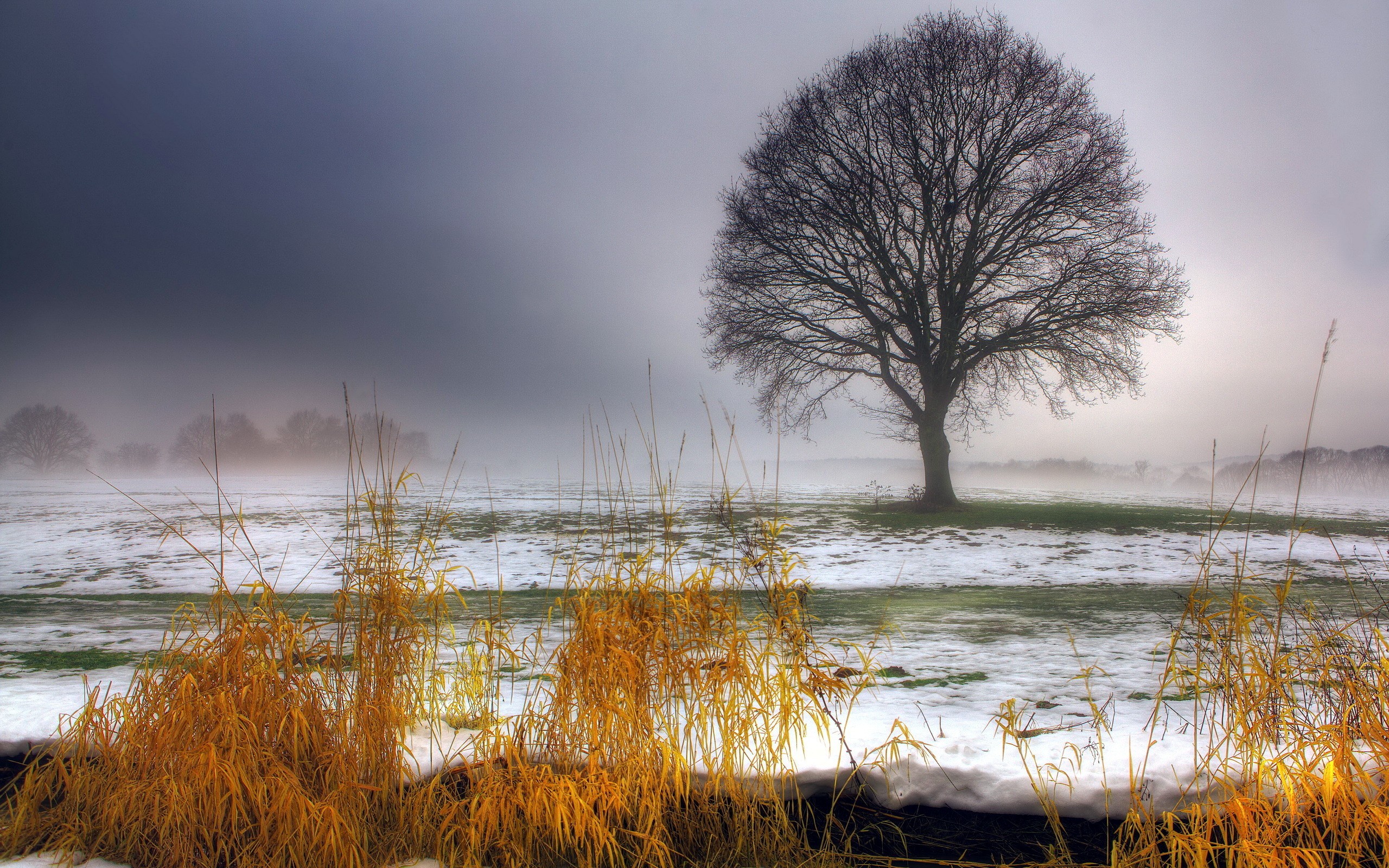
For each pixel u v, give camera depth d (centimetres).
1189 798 306
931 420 2480
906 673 512
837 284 2531
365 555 360
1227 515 347
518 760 315
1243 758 312
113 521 1864
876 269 2517
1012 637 668
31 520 1883
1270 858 271
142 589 1054
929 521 1988
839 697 366
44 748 333
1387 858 275
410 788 326
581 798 297
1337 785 285
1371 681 331
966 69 2331
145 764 307
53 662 528
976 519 2039
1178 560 1355
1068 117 2292
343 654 355
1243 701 319
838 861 303
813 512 2248
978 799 315
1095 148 2247
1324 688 331
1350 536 1680
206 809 289
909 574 1226
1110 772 317
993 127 2380
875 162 2467
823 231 2489
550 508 2336
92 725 323
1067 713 404
